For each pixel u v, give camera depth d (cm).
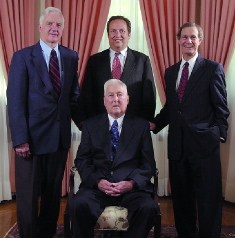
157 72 378
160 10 372
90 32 375
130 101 305
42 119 266
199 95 271
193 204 294
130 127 277
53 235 299
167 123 302
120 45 305
